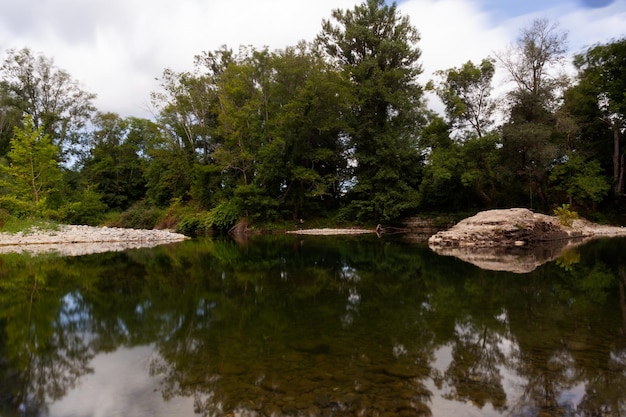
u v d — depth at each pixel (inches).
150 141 1761.8
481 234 762.2
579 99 1173.7
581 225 1027.3
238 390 158.1
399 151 1302.9
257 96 1423.5
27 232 974.4
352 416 135.7
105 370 184.7
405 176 1400.1
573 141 1204.5
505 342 210.2
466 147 1177.4
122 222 1611.7
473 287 363.6
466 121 1254.3
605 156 1206.9
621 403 142.8
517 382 161.2
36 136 1084.5
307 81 1273.4
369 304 306.8
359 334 228.5
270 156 1341.0
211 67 1681.8
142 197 1990.7
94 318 279.4
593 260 518.9
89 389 165.0
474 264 507.2
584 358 185.0
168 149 1688.0
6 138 1670.8
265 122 1391.5
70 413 144.8
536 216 834.8
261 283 408.2
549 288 351.3
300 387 159.2
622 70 1114.7
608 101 1141.7
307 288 377.4
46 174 1102.4
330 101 1325.0
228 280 428.8
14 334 244.7
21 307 316.5
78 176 1947.6
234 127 1358.3
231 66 1397.6
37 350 215.2
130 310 302.2
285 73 1348.4
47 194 1146.0
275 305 309.1
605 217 1121.4
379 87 1347.2
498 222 784.3
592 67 1176.8
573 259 532.7
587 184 1059.3
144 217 1595.7
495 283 379.9
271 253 699.4
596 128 1223.5
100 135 2025.1
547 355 190.1
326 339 220.2
